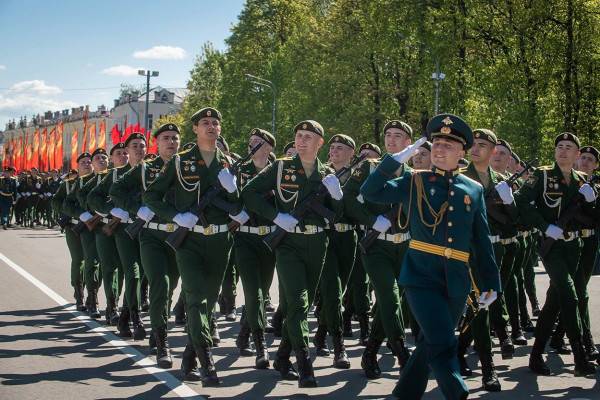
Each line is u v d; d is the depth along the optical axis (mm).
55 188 32625
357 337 9875
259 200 7301
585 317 8477
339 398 6695
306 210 7285
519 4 30828
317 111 42594
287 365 7441
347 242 8742
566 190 8109
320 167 7547
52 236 27047
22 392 6730
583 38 29641
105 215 10516
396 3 36562
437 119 5676
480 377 7715
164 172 7434
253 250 8266
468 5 33000
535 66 30766
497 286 5695
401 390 5559
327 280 8008
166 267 7988
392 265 7535
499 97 31156
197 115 7488
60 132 47969
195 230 7320
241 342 8602
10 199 32344
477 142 7859
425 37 35781
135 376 7359
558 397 6914
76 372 7496
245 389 6949
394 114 39219
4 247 21922
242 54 57219
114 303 10195
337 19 41531
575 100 29953
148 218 8039
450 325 5375
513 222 8320
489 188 8016
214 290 7512
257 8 57781
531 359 7930
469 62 34250
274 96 51406
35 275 15250
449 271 5477
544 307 7883
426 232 5539
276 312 9766
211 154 7551
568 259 8086
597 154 10156
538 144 30172
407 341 9531
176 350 8688
